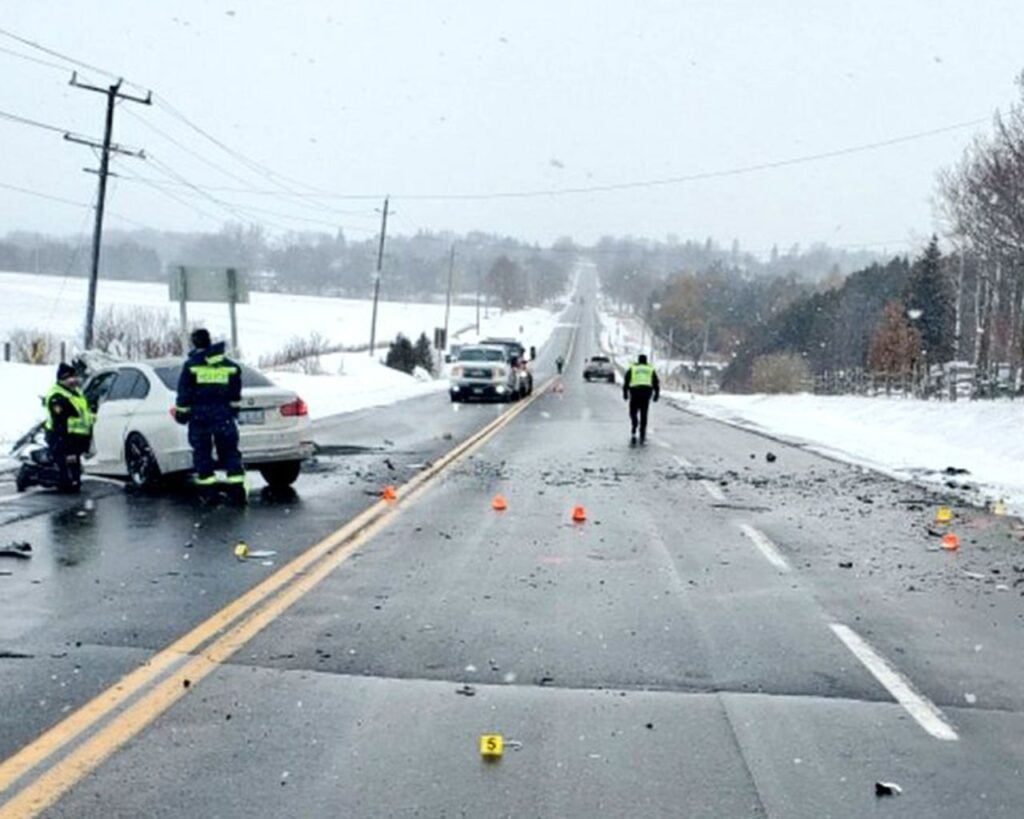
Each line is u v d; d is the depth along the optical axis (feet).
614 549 33.42
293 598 25.94
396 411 105.40
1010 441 70.59
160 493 43.50
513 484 48.88
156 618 23.86
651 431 86.28
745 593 27.73
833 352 312.91
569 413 107.55
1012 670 21.38
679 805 14.69
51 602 25.27
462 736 17.07
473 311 559.79
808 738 17.35
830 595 27.81
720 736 17.33
